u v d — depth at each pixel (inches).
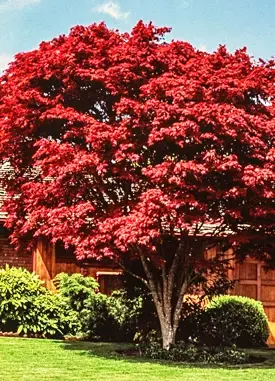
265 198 553.0
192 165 525.0
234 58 613.0
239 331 738.2
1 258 800.3
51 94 620.1
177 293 648.4
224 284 707.4
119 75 576.7
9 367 525.7
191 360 583.2
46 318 729.6
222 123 532.7
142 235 525.7
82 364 547.5
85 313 742.5
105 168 546.3
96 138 544.1
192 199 533.6
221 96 560.4
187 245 625.6
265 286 855.7
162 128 537.0
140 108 546.0
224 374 518.0
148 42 600.4
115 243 530.6
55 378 482.9
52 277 783.7
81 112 611.8
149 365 549.6
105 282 815.1
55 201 585.3
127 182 586.2
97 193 602.5
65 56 584.7
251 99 595.2
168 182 538.0
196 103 552.1
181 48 610.2
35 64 597.3
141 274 689.0
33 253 786.8
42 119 577.0
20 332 728.3
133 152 554.9
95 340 734.5
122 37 617.6
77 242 550.9
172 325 637.3
